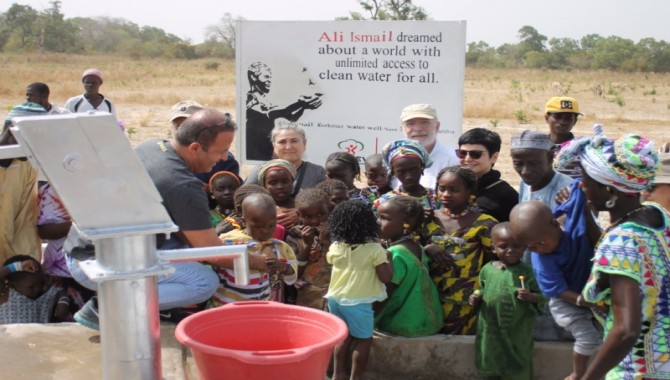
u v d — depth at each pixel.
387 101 7.82
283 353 2.52
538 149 4.90
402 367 5.02
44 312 5.59
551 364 4.95
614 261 2.95
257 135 8.25
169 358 4.02
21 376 3.68
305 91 8.05
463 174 5.03
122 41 111.88
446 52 7.59
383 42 7.74
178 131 4.36
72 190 2.36
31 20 98.44
